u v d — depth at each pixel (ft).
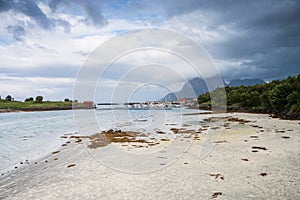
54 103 302.86
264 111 130.52
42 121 131.95
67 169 34.04
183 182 26.84
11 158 43.91
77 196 23.90
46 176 31.19
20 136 73.56
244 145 46.65
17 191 26.20
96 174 31.01
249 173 29.12
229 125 81.35
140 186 26.05
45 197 24.02
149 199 22.52
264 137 54.90
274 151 40.37
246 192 23.25
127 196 23.40
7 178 31.58
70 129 89.61
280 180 26.20
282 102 113.39
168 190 24.61
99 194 24.18
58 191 25.52
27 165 38.27
